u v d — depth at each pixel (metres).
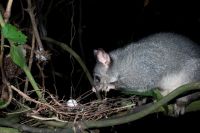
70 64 2.15
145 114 1.55
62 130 1.58
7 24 1.54
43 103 1.62
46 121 1.61
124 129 2.05
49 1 1.97
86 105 1.68
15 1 1.90
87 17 2.49
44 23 1.91
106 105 1.68
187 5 2.52
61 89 2.08
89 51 2.46
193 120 2.22
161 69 1.89
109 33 2.51
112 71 1.94
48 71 2.00
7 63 1.72
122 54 1.95
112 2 2.48
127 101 1.71
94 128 1.58
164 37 1.93
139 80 1.91
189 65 1.87
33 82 1.64
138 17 2.42
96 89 1.83
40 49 1.77
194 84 1.55
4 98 1.66
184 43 1.91
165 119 2.16
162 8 2.46
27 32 1.82
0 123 1.59
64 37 2.27
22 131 1.58
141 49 1.92
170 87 1.90
